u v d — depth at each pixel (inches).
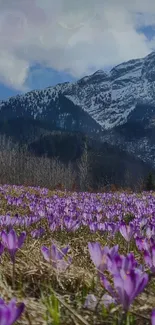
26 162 2957.7
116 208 396.8
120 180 5551.2
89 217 306.3
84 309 94.0
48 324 82.9
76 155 7209.6
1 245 110.5
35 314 88.3
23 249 165.2
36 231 207.8
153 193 925.2
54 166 3184.1
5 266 127.3
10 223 232.5
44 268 125.0
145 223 265.7
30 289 112.2
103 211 386.9
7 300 98.3
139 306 99.2
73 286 115.1
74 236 227.9
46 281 117.6
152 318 59.2
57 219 252.8
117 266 82.9
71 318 87.2
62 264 124.3
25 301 97.4
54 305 92.1
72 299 105.2
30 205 375.6
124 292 68.4
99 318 88.4
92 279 116.0
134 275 67.9
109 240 213.0
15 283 116.3
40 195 632.4
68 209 323.0
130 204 484.1
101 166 5969.5
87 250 173.3
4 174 2378.2
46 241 196.9
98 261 93.4
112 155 6860.2
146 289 111.0
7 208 396.8
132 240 209.5
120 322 80.0
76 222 228.7
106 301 95.6
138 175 6299.2
